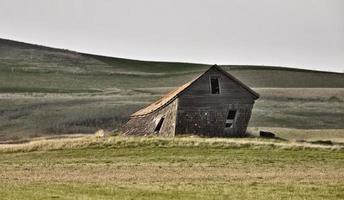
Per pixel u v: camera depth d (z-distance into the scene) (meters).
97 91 129.75
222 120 65.75
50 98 115.00
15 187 31.23
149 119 68.88
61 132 91.94
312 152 50.22
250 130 74.75
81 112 104.00
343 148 51.84
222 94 66.19
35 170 40.34
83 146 53.19
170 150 51.09
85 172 39.06
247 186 32.31
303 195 29.36
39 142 54.75
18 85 131.12
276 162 44.84
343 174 38.41
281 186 32.31
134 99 118.25
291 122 104.44
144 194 28.89
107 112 104.75
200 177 36.38
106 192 29.44
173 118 64.88
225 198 28.09
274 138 65.94
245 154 48.97
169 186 32.00
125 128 72.94
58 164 44.00
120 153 50.00
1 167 42.16
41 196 27.75
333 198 28.70
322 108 117.75
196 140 54.28
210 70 65.81
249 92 67.00
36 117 99.88
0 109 103.81
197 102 65.12
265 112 111.12
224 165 42.97
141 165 42.91
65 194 28.59
